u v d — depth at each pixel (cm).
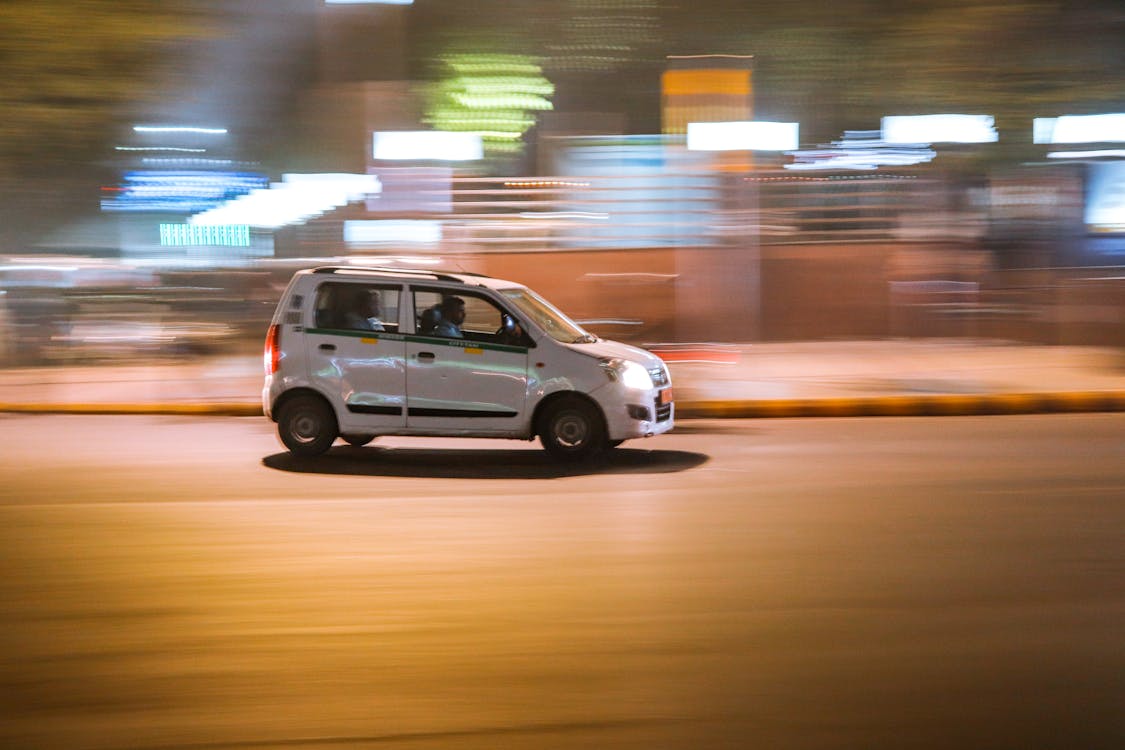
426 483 963
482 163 2116
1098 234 2052
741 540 761
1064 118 2045
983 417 1330
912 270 1972
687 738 454
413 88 2122
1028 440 1160
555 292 1958
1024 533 774
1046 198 2050
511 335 1051
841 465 1033
